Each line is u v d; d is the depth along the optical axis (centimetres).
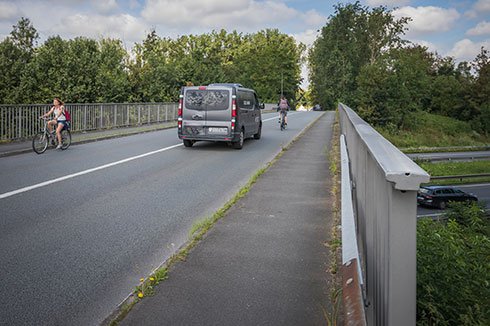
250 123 1574
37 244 504
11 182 852
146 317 312
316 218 571
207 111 1390
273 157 1236
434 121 8144
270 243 473
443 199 2833
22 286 393
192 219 614
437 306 298
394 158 189
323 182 816
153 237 534
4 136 1503
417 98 7531
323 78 7688
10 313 343
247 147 1485
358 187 499
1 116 1483
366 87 6981
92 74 2638
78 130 1905
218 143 1605
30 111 1608
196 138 1401
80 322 331
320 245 465
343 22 7350
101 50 3167
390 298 165
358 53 7381
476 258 441
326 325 296
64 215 626
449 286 317
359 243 454
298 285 364
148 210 661
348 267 259
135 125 2384
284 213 598
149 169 1023
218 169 1035
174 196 755
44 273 423
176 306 328
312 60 8619
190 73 3669
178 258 428
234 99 1380
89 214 633
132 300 339
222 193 781
